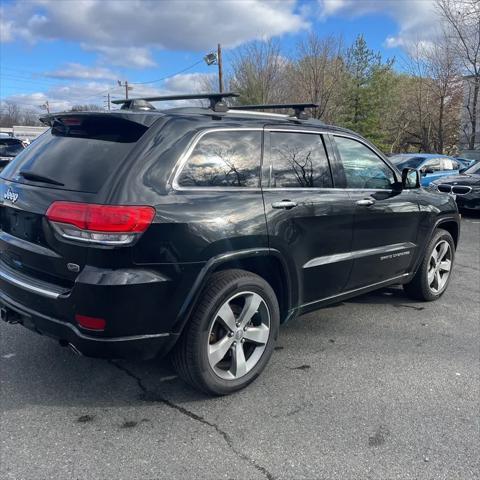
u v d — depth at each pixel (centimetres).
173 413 308
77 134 324
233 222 306
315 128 388
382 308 511
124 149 291
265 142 348
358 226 406
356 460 266
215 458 265
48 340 410
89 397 324
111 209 266
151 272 276
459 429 297
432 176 1395
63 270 280
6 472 250
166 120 304
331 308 508
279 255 338
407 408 320
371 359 390
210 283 307
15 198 312
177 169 294
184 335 302
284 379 355
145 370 363
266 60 3269
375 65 3312
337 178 395
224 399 326
